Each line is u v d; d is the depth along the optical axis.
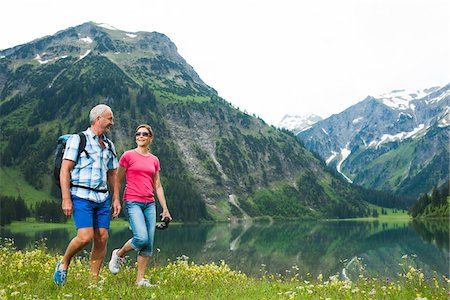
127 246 8.76
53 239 79.62
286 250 75.31
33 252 12.58
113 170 8.43
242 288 9.16
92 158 7.64
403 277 11.29
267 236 116.44
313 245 86.06
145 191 8.73
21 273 8.60
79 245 7.40
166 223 8.98
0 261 10.17
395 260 53.69
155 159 9.16
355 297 8.20
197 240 96.75
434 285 9.66
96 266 8.22
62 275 7.57
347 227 166.12
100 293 6.93
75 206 7.46
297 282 12.39
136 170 8.70
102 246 8.13
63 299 6.21
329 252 70.69
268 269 46.97
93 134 7.82
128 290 7.38
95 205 7.71
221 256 61.78
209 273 10.80
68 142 7.57
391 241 89.44
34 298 6.19
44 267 9.66
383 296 8.34
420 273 10.51
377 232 126.62
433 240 87.94
